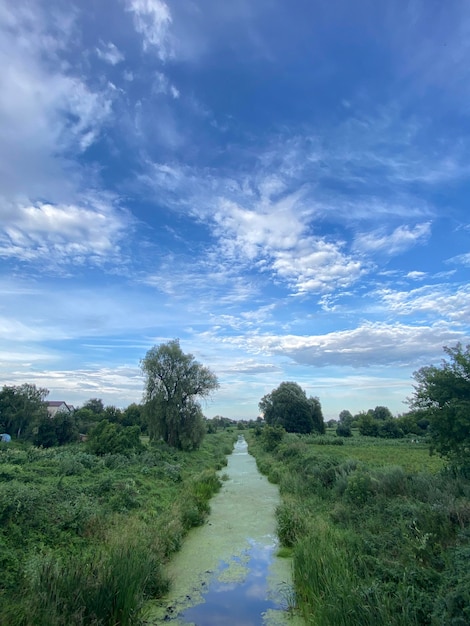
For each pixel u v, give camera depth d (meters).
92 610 5.81
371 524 9.51
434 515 8.67
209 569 9.16
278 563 9.47
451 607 5.17
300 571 7.74
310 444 44.31
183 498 14.58
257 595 7.86
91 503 11.23
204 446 43.94
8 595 6.13
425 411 14.07
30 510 9.11
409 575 6.44
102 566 6.58
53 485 12.26
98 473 16.25
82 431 52.78
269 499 16.81
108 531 9.39
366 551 8.00
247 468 29.00
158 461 22.03
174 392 36.16
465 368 13.21
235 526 12.70
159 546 9.26
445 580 6.07
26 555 7.59
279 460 27.80
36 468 15.12
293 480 17.61
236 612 7.16
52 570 6.29
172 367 36.53
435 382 13.81
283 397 72.75
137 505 12.49
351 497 12.30
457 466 12.80
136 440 26.02
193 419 36.31
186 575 8.83
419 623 5.41
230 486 20.25
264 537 11.55
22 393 58.41
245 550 10.42
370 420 60.56
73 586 6.03
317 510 12.62
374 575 6.94
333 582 6.45
